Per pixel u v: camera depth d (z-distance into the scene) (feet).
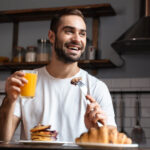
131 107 11.60
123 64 11.91
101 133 4.18
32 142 4.78
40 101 6.99
